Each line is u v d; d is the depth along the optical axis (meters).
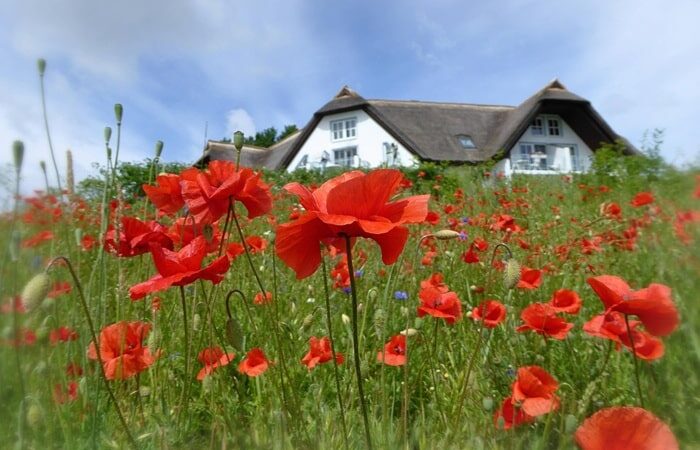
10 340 1.69
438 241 4.72
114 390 2.08
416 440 1.83
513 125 39.03
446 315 2.50
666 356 2.29
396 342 2.42
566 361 2.66
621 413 1.21
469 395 2.33
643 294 1.80
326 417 2.00
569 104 39.47
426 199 1.55
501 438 1.87
